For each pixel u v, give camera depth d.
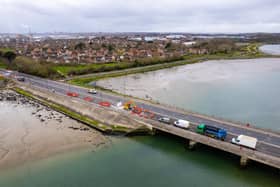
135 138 58.66
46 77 128.00
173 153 51.41
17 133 61.09
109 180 41.91
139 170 45.06
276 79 132.75
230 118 74.00
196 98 95.31
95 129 63.88
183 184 41.16
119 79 132.88
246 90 108.19
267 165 45.91
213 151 52.28
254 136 52.31
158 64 186.88
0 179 42.09
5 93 103.75
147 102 78.88
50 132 61.69
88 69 144.88
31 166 46.16
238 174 43.84
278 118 74.19
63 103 82.38
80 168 45.56
